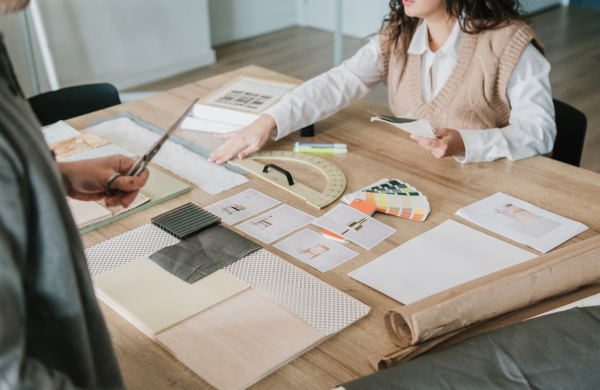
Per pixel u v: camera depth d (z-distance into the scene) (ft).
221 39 17.53
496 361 2.27
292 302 2.82
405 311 2.47
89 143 4.71
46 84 12.39
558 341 2.35
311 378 2.40
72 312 1.63
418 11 4.63
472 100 4.91
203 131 5.07
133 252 3.24
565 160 5.49
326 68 15.52
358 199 3.83
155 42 14.28
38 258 1.57
